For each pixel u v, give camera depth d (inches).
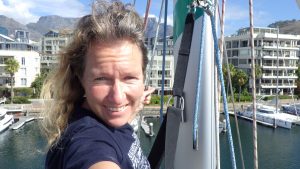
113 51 20.4
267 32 1155.3
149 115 807.1
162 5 46.8
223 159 391.2
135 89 21.1
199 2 29.6
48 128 22.4
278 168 474.9
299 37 1128.2
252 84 37.3
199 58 31.1
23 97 938.7
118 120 21.0
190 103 33.2
